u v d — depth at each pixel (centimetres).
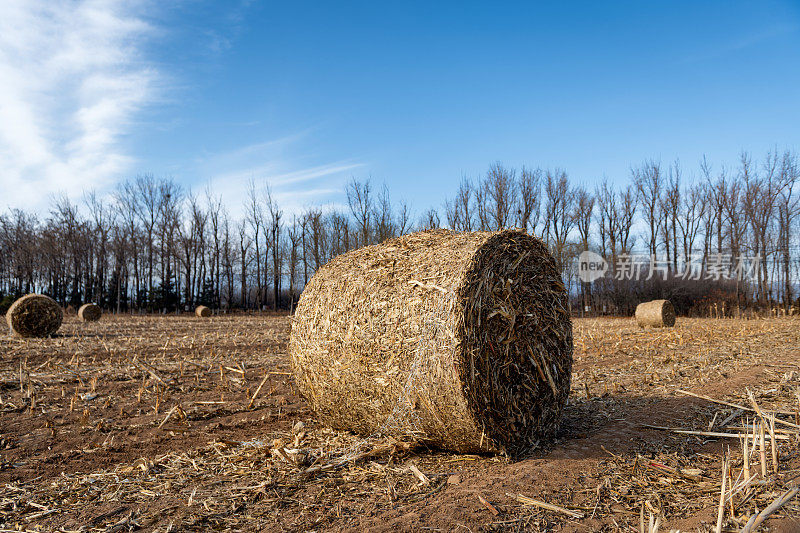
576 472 466
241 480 448
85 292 4766
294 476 454
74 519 375
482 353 491
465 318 477
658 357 1207
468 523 361
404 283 522
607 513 381
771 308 3397
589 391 832
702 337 1647
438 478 452
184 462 498
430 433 512
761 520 337
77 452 531
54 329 1705
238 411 706
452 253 520
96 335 1781
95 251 4781
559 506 389
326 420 609
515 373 530
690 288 3716
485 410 485
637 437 573
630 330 2088
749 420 631
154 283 5069
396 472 469
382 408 529
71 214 4725
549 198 4534
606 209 4578
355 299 549
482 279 498
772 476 434
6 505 401
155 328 2161
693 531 343
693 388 828
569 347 616
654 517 370
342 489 429
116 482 448
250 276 5425
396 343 505
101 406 725
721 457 504
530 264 566
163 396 786
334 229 4716
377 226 4269
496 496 408
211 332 1939
